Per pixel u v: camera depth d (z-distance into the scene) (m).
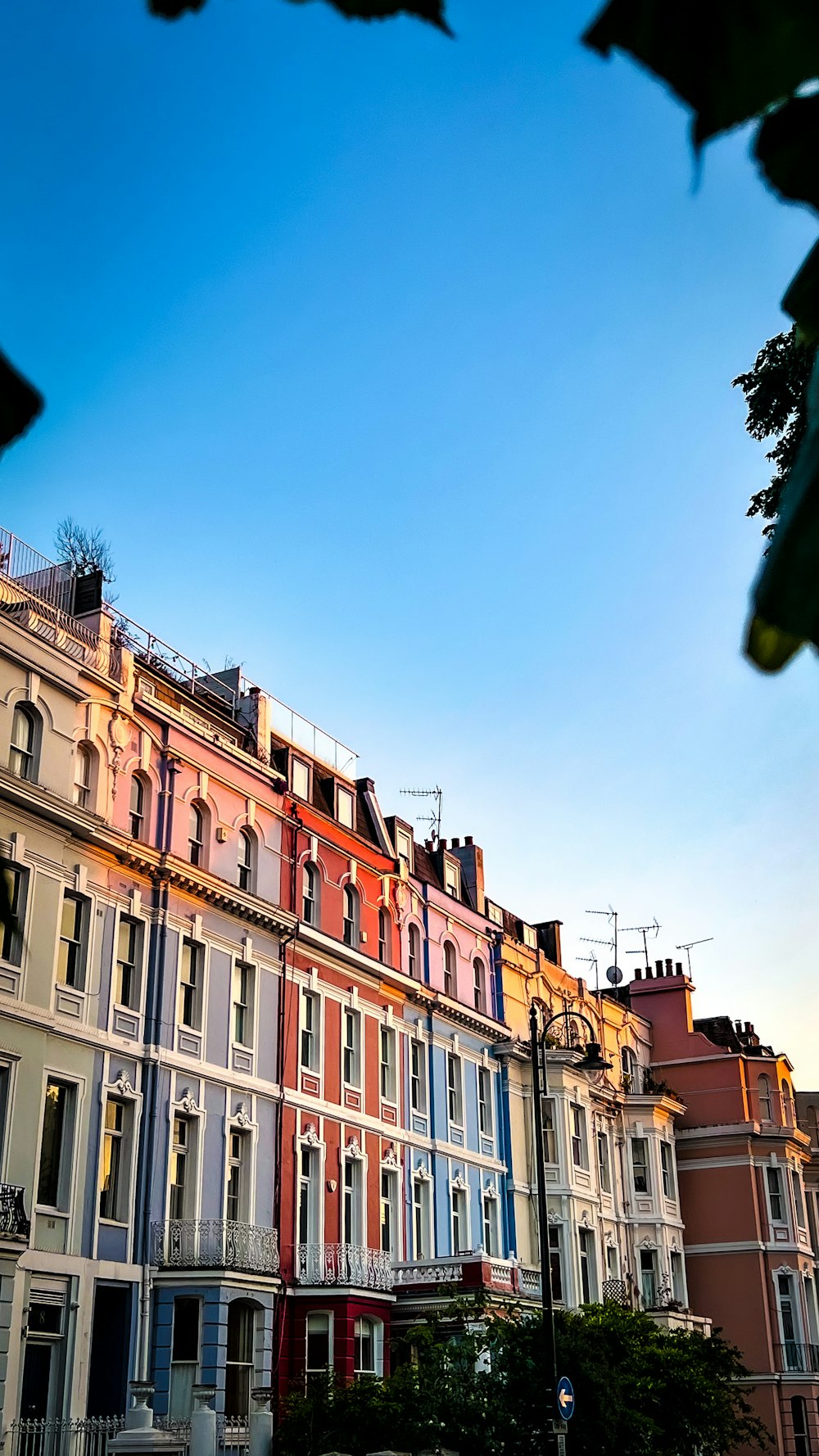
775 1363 52.66
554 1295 43.62
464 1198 42.12
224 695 36.81
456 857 48.31
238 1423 29.30
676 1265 53.47
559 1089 48.06
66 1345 25.94
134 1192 28.61
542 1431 26.75
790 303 1.44
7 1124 25.45
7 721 27.25
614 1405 27.69
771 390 14.63
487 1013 45.97
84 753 29.64
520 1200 45.41
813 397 1.25
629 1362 31.05
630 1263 51.34
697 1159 56.19
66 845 28.22
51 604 30.84
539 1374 27.11
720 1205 55.19
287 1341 31.72
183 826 32.06
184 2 1.33
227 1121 31.62
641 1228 52.19
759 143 1.32
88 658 29.83
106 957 29.02
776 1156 56.03
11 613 27.88
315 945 36.41
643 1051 58.03
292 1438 27.53
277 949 34.88
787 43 1.26
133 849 29.73
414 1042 41.47
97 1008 28.47
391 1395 27.14
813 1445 52.03
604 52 1.28
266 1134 33.06
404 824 43.47
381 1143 38.00
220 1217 30.83
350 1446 26.62
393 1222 37.94
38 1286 25.67
